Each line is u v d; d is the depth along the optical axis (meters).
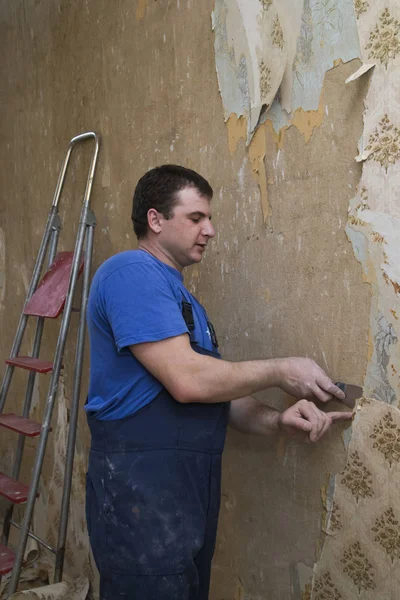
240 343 2.13
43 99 3.13
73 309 2.71
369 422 1.69
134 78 2.55
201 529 1.74
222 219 2.18
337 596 1.81
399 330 1.61
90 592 2.81
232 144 2.12
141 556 1.68
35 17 3.16
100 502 1.74
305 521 1.92
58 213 3.03
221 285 2.20
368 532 1.71
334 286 1.79
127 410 1.72
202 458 1.75
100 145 2.75
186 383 1.63
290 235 1.92
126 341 1.65
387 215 1.62
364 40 1.65
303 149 1.86
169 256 1.86
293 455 1.96
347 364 1.75
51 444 3.17
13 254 3.48
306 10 1.82
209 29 2.19
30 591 2.47
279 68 1.92
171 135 2.38
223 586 2.25
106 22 2.69
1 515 3.54
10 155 3.46
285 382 1.73
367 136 1.66
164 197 1.81
